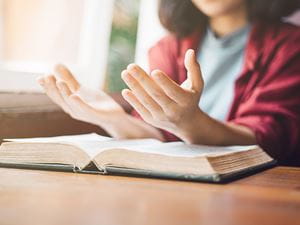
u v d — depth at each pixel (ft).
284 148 4.29
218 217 1.44
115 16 5.29
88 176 2.25
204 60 4.79
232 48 4.68
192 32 4.87
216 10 4.72
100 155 2.31
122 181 2.11
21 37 5.24
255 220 1.40
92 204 1.59
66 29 5.43
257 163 2.63
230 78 4.63
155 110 2.46
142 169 2.22
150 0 5.12
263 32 4.59
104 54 5.32
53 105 3.76
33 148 2.48
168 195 1.80
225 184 2.11
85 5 5.48
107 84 5.29
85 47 5.44
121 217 1.41
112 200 1.68
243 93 4.53
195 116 2.68
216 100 4.64
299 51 4.43
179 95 2.37
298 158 4.32
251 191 1.95
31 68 5.21
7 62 5.13
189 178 2.12
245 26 4.65
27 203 1.59
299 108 4.34
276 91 4.41
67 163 2.39
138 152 2.24
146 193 1.83
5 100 3.51
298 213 1.51
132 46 5.20
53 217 1.38
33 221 1.33
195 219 1.40
